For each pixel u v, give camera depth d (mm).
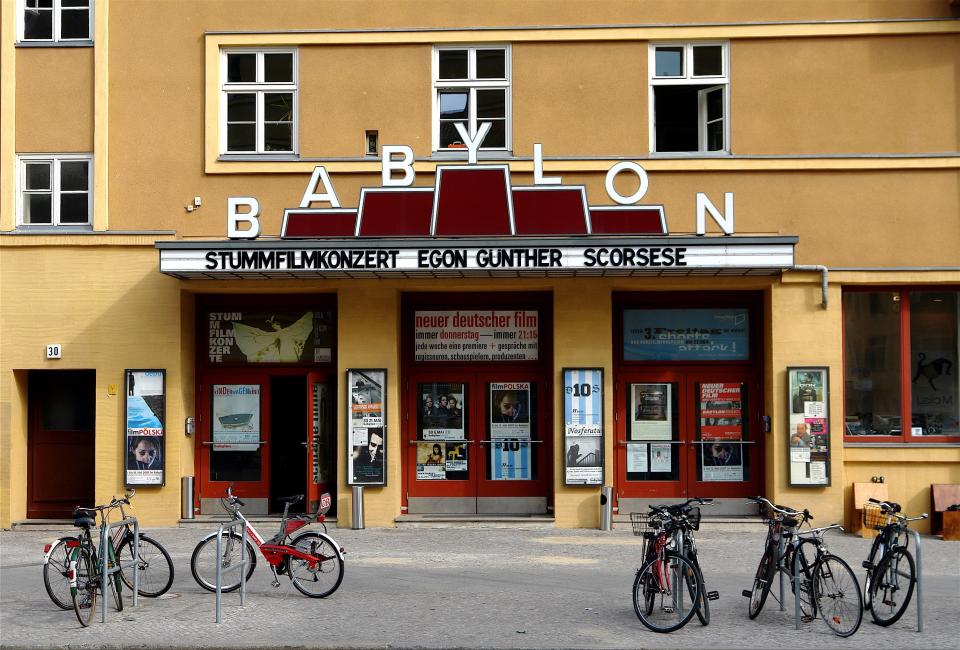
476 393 15461
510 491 15359
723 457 15250
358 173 15055
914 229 14633
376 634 8570
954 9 14633
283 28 15180
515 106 15000
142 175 15148
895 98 14703
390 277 14555
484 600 9914
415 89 15102
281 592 10305
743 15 14859
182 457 15094
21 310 15094
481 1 15047
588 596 10109
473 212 13734
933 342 14805
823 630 8695
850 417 14836
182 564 12062
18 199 15281
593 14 14984
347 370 14820
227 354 15664
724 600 9930
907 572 8812
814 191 14734
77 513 9383
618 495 15273
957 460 14469
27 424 15531
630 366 15367
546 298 15461
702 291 15305
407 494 15383
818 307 14594
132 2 15289
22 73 15328
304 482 15539
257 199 14906
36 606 9812
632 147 14898
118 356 15000
